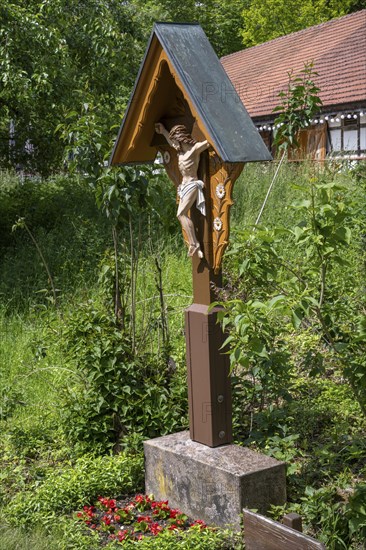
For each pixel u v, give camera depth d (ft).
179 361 21.81
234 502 15.89
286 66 84.89
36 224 48.39
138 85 17.07
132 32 54.24
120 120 23.43
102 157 21.48
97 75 48.60
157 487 17.93
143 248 36.68
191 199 16.57
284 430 18.29
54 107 45.55
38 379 25.52
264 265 15.17
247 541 13.10
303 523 15.33
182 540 15.55
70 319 21.33
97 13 47.98
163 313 22.12
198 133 16.53
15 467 19.79
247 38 115.34
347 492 16.46
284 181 44.32
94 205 49.42
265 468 16.08
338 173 42.45
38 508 17.16
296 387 20.95
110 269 22.11
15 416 23.09
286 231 13.98
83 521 16.63
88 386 21.31
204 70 16.07
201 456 16.85
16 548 15.33
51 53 42.45
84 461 19.12
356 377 14.37
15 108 49.98
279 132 26.37
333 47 80.64
